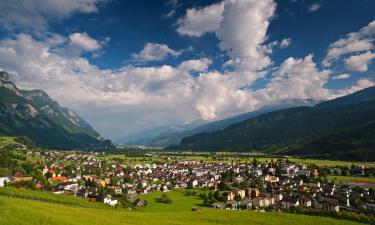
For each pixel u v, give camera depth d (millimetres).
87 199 184375
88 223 76250
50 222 69688
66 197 178625
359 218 127062
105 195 187375
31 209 76938
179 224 94000
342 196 193500
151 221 94625
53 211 83875
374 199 183500
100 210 107000
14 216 68000
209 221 105000
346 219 129500
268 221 108000
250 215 116312
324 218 116375
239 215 115188
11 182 195250
